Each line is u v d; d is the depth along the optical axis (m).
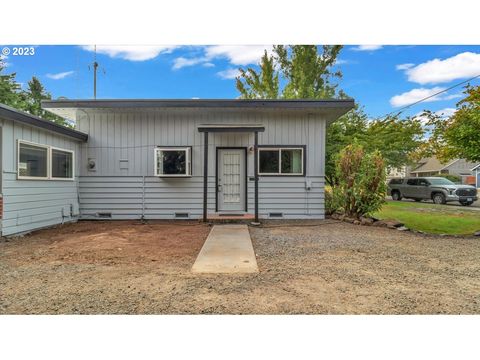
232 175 9.14
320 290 3.35
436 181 16.50
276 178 9.05
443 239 6.32
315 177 9.05
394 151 15.86
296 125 9.02
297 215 9.04
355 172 8.53
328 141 13.67
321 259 4.66
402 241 6.07
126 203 8.95
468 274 3.98
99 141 8.94
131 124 8.95
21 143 6.49
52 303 3.00
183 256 4.77
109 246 5.41
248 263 4.33
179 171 8.80
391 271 4.08
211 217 8.58
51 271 3.99
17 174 6.35
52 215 7.61
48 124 7.02
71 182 8.48
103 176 8.94
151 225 7.93
